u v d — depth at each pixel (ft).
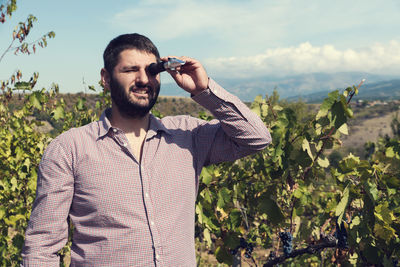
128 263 4.45
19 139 16.88
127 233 4.47
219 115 5.05
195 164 5.28
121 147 4.67
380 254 8.35
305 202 9.86
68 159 4.60
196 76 4.91
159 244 4.54
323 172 10.00
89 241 4.62
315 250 9.71
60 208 4.61
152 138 4.94
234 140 5.23
